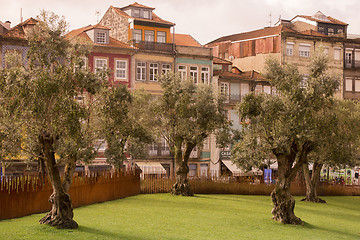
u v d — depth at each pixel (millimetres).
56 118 23172
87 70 23828
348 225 33438
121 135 27594
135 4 63750
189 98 41875
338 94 74000
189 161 61312
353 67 75125
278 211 31625
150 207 34062
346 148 41500
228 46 78938
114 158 25734
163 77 42156
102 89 24891
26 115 23359
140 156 35469
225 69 70312
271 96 31484
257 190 49250
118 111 24875
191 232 26000
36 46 23125
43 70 22953
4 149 22938
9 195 25828
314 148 31906
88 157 23672
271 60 32500
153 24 62875
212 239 24656
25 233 22031
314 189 48031
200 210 34125
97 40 56688
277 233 27750
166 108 42250
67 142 22688
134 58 58188
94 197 34781
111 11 65438
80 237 22125
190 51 62562
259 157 32125
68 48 24047
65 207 23906
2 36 49562
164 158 59250
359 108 45688
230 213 33594
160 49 60688
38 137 23484
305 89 31250
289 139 30938
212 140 62844
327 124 32312
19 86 22172
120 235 23562
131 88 57781
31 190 27406
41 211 28250
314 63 32406
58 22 23516
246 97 31109
